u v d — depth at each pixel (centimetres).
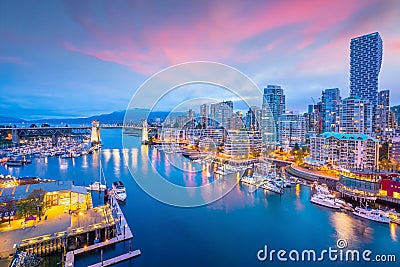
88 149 17012
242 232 4991
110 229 4675
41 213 5016
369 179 6956
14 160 13225
